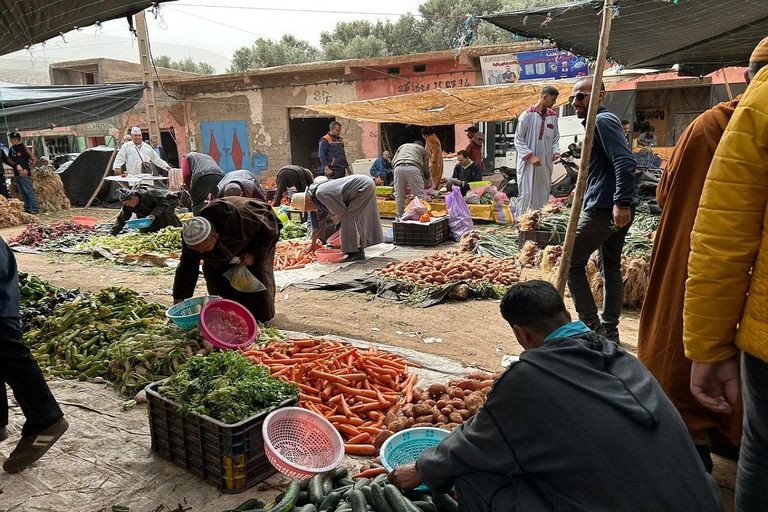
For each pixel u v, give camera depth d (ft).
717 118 8.85
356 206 26.96
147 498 9.54
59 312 16.47
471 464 6.72
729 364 6.36
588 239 14.80
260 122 61.98
